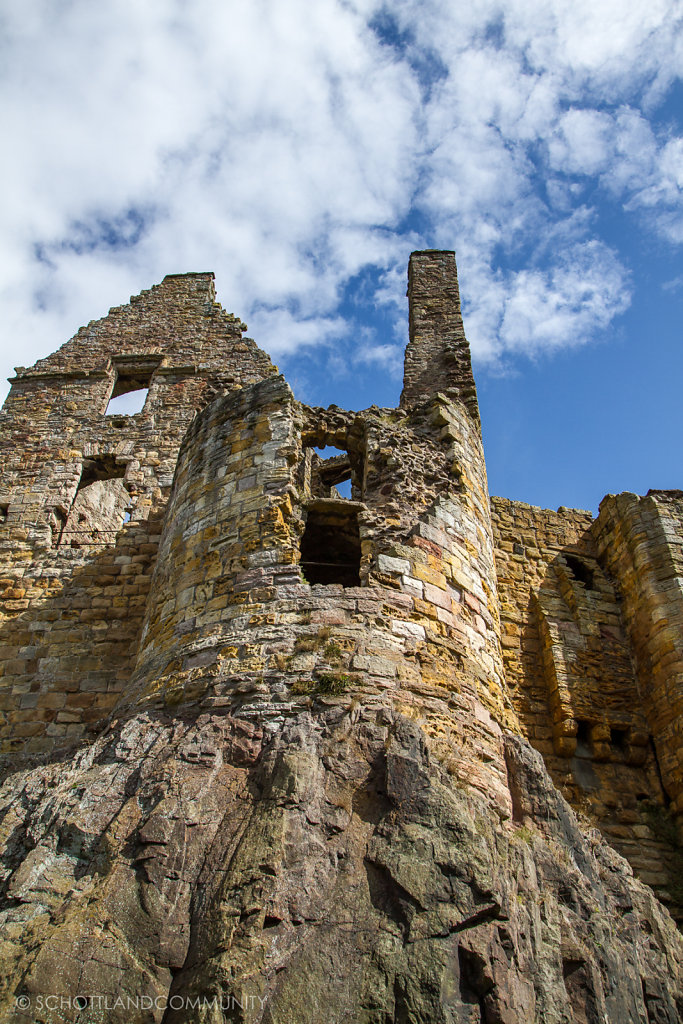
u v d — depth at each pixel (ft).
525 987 23.80
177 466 50.44
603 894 29.78
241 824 26.40
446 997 22.02
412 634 34.45
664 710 45.80
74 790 29.68
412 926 23.39
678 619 47.73
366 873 24.89
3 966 22.44
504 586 53.88
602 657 50.03
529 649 51.01
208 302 75.82
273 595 35.63
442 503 41.86
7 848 27.96
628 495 55.47
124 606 50.70
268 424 44.04
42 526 56.29
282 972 21.98
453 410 49.14
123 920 23.82
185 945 23.31
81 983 21.91
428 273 74.54
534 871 28.30
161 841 26.08
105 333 73.15
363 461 45.19
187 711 32.19
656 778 44.80
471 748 31.86
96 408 65.57
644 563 51.24
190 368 68.49
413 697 31.89
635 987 26.66
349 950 22.76
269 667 32.42
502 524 57.72
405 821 26.21
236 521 40.04
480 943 23.56
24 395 67.21
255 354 70.03
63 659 48.29
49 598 51.60
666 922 30.96
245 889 23.89
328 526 45.57
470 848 25.68
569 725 46.21
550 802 32.19
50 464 60.75
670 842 42.11
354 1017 21.30
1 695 46.68
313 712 30.37
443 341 66.49
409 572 36.99
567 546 57.57
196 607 37.47
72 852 26.76
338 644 32.89
